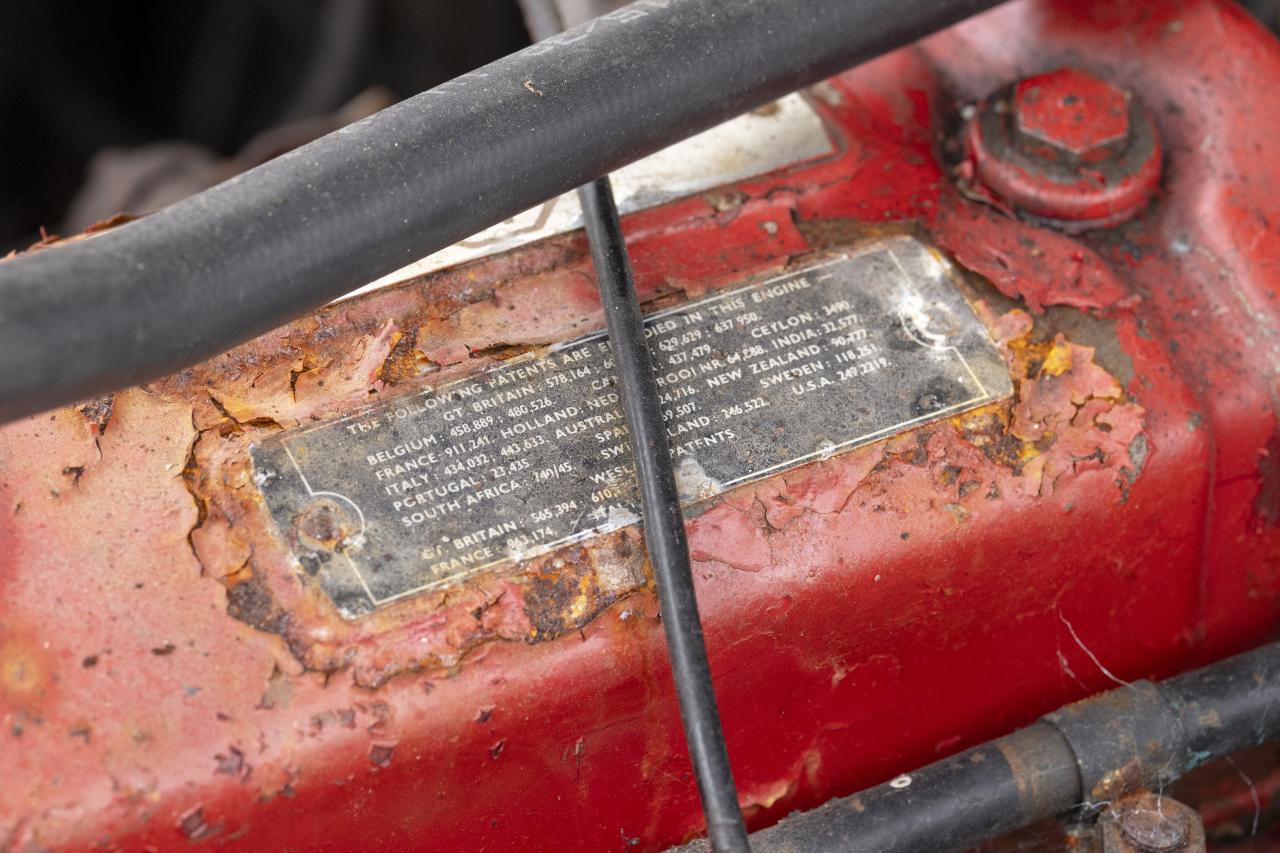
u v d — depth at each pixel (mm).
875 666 1011
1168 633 1118
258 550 900
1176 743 993
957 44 1311
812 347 1023
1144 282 1142
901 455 990
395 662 876
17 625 854
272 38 2221
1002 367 1039
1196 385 1095
